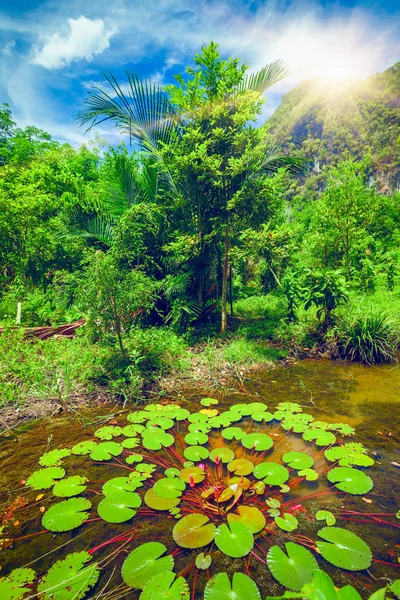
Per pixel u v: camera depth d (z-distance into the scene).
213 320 6.37
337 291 4.93
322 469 2.24
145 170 5.89
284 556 1.51
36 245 7.11
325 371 4.20
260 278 8.84
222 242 5.92
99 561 1.56
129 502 1.90
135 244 5.10
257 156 5.05
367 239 9.04
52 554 1.61
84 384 3.61
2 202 6.61
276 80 5.36
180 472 2.17
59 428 2.85
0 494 2.04
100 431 2.73
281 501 1.93
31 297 6.46
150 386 3.67
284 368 4.31
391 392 3.56
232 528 1.68
